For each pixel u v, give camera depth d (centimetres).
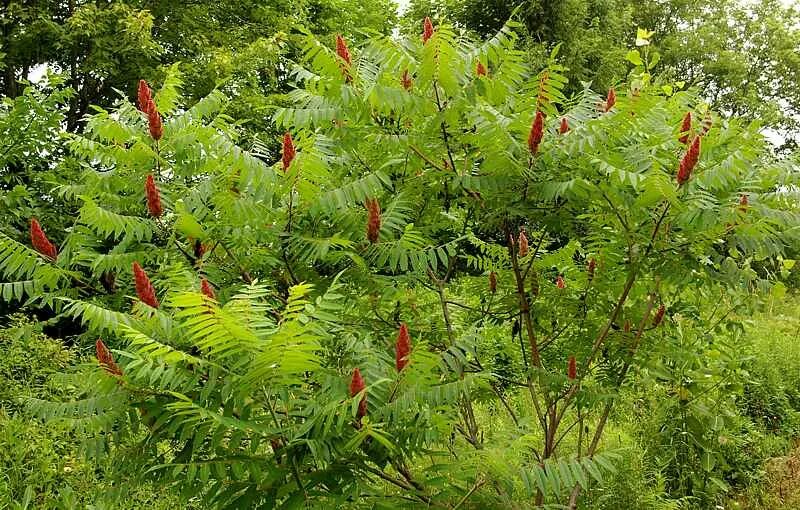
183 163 325
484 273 461
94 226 327
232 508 248
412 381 260
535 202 349
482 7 1577
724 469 651
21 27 1228
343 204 302
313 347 217
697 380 572
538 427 605
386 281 329
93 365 269
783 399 795
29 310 925
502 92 334
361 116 323
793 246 340
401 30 1170
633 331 432
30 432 541
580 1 1596
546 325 462
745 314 564
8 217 678
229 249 332
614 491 507
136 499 477
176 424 241
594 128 321
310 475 248
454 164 352
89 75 1328
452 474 277
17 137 749
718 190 331
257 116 1199
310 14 1596
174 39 1345
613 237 369
